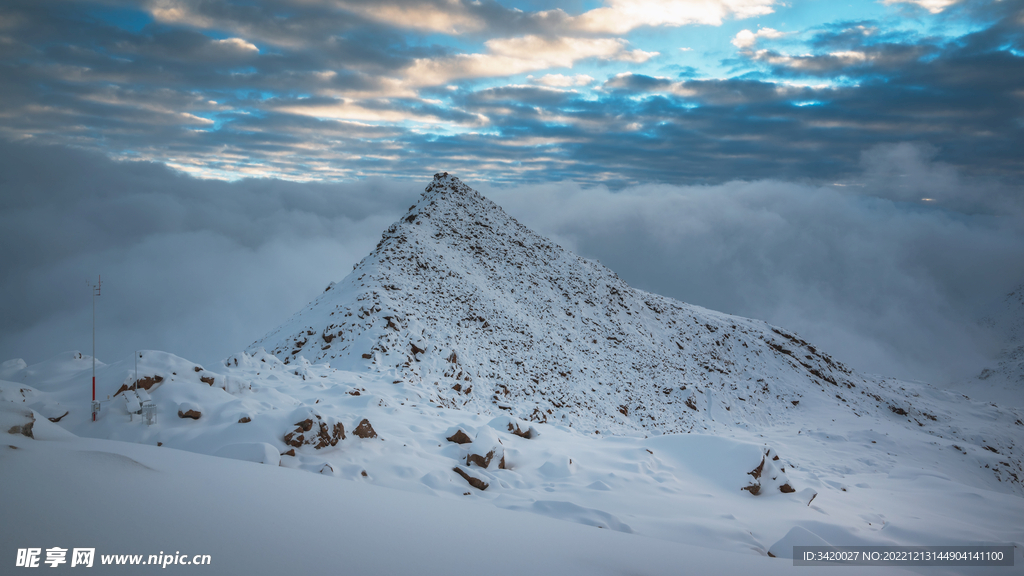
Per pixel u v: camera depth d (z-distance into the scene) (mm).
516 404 26656
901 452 32719
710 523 10039
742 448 14219
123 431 9914
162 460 7340
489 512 7820
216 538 5070
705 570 6809
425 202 54375
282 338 31859
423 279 38031
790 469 18062
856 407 46688
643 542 7535
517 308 41750
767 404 43438
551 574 5719
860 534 11023
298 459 9945
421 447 12633
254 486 6934
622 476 12477
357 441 11680
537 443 14500
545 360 35531
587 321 45812
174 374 11969
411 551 5656
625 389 36594
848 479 22672
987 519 15328
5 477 5543
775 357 52938
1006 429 46250
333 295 35844
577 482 11945
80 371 12320
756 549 9367
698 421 35688
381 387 18141
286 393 14859
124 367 11633
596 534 7562
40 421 7531
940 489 19469
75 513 5066
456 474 11250
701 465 14133
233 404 11562
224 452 9336
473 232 51188
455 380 27047
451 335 32094
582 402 31953
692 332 52656
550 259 54500
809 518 11547
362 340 27219
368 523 6309
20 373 11922
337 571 4828
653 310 54344
